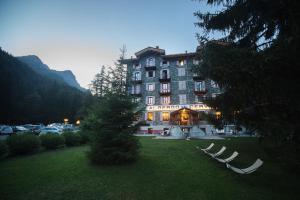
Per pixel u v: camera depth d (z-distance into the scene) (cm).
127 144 929
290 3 635
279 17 821
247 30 1083
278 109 671
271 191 580
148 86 3891
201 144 1683
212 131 3291
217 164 923
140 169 824
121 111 959
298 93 602
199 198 529
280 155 579
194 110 3384
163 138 2397
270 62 634
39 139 1354
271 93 662
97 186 623
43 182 661
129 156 913
